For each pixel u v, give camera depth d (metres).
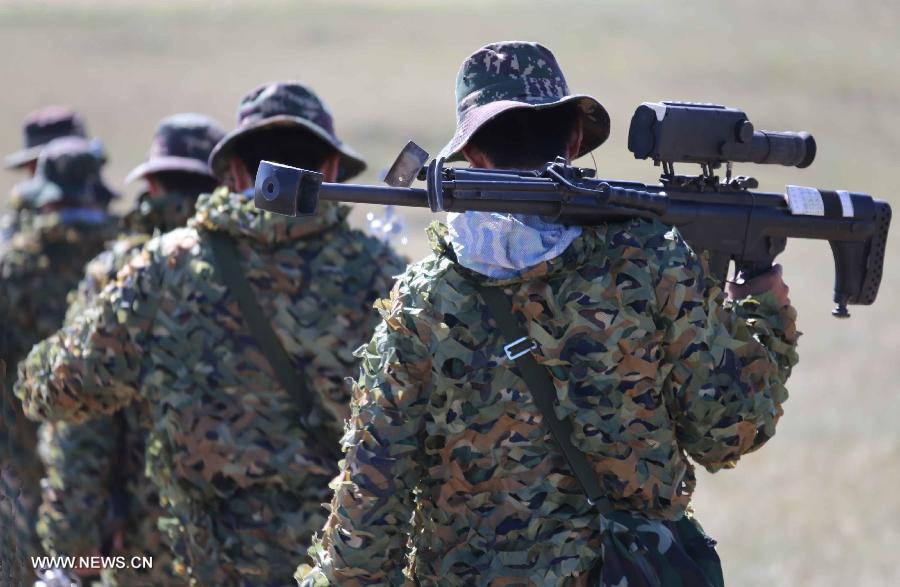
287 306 14.29
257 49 198.25
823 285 65.31
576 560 10.87
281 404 14.25
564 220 10.77
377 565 10.94
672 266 10.77
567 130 11.34
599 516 10.89
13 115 147.62
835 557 27.17
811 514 30.08
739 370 10.92
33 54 184.38
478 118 10.88
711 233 11.60
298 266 14.39
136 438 17.66
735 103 158.12
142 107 155.00
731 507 31.33
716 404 10.82
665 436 10.84
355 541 10.88
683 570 10.66
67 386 14.66
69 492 17.56
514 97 11.18
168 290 14.38
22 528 16.81
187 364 14.24
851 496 31.36
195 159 19.48
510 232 10.70
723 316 11.03
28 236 24.16
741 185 11.75
